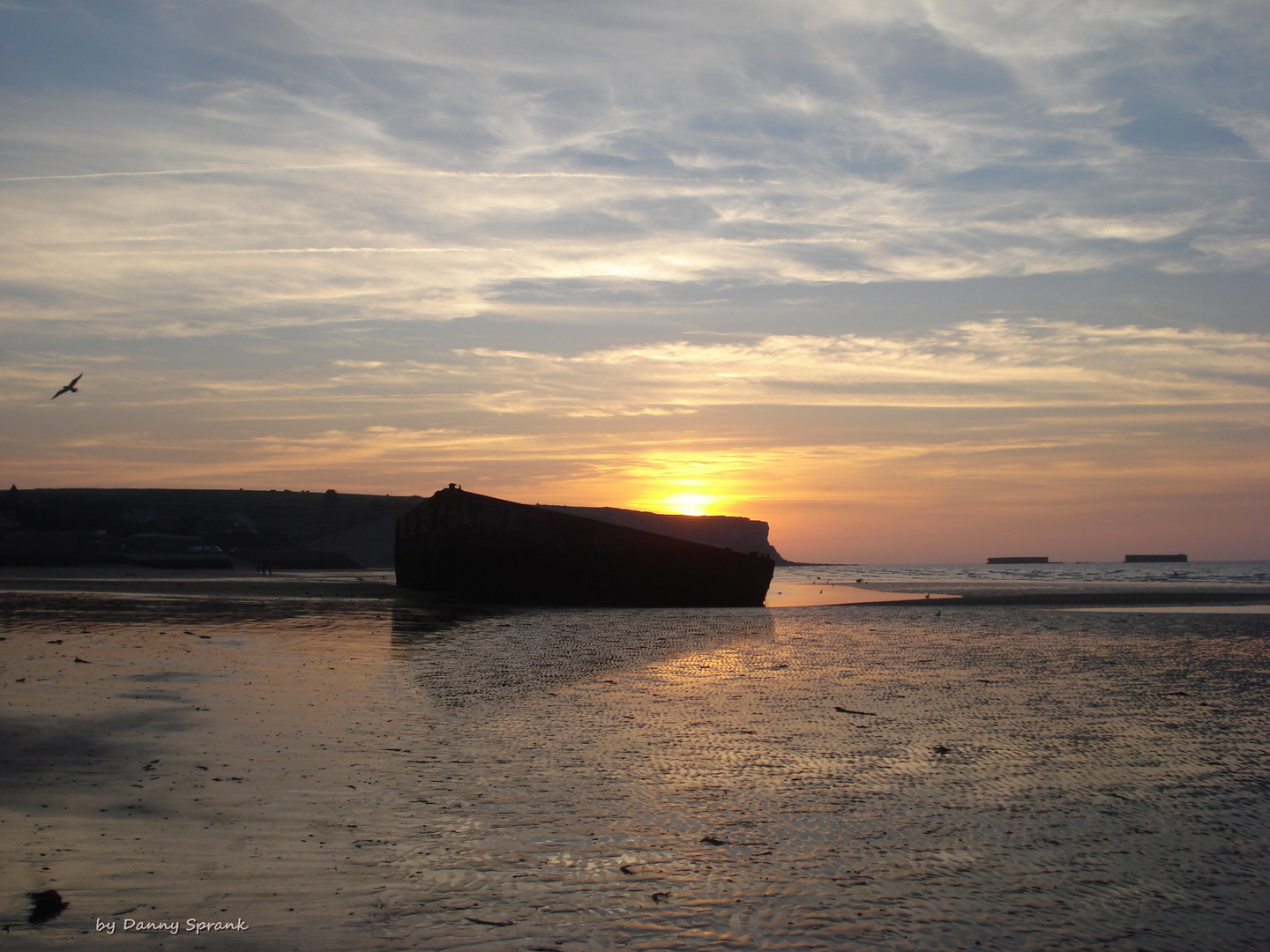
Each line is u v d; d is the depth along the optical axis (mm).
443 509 36938
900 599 46844
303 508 155375
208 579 52812
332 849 6344
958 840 6828
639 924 5219
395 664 16516
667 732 10656
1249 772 9008
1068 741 10375
